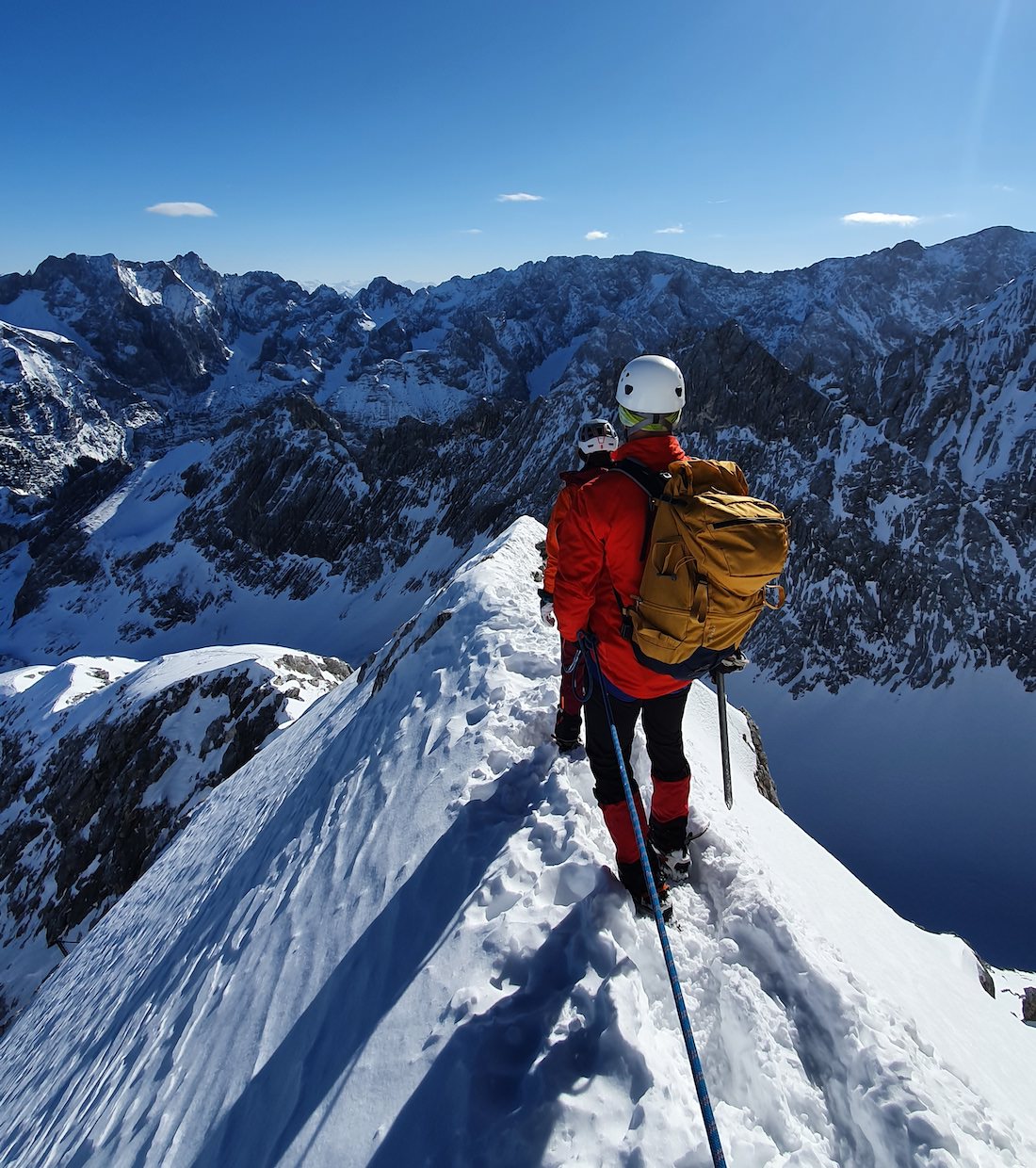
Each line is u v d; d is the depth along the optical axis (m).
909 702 91.56
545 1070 3.22
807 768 86.00
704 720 13.80
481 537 137.00
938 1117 3.10
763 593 3.62
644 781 5.46
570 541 3.81
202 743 35.41
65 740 44.06
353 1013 4.29
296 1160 3.51
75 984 13.32
